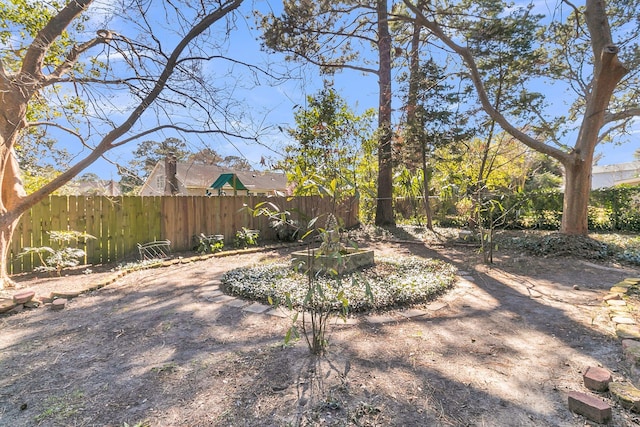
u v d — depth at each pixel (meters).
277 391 2.04
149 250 6.79
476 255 6.83
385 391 2.04
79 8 4.29
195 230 7.62
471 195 7.16
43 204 5.68
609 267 5.70
